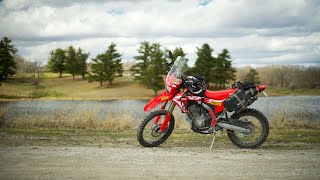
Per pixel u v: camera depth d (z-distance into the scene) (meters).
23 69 83.62
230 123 6.95
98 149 6.67
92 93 83.62
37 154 6.14
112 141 7.65
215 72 92.12
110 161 5.77
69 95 73.50
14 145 6.84
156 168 5.41
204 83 6.90
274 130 9.94
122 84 101.19
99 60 105.75
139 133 6.93
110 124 10.54
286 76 94.25
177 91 7.03
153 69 86.00
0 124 10.03
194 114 6.94
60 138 7.88
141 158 6.02
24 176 4.88
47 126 10.38
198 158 6.08
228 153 6.50
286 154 6.42
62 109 12.12
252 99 6.91
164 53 88.31
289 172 5.27
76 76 124.88
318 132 9.28
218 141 7.79
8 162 5.58
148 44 97.50
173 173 5.16
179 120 10.79
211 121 6.93
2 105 11.80
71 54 117.12
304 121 11.21
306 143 7.52
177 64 6.99
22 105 12.16
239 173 5.20
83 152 6.38
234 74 100.06
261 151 6.69
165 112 7.11
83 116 11.02
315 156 6.28
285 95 71.69
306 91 78.56
